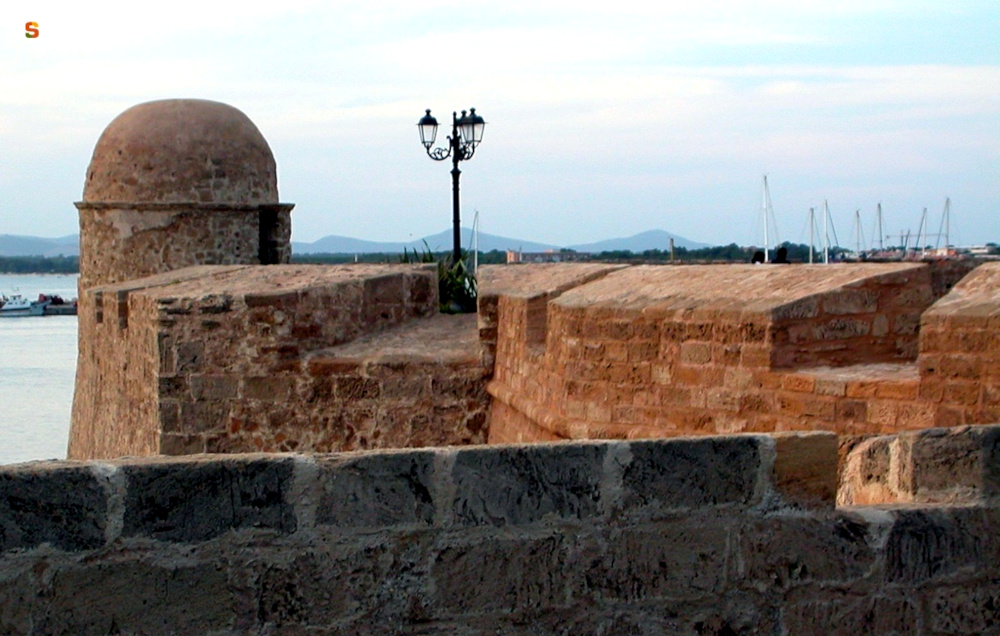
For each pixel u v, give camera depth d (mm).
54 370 51688
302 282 14109
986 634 5066
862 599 4914
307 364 13445
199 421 13461
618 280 10906
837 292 8711
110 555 4227
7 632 4125
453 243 22969
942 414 7512
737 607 4789
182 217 22594
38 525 4152
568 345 10266
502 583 4578
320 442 13477
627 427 9625
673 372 9320
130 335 15391
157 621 4273
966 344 7414
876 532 4930
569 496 4629
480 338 13383
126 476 4234
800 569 4848
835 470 4883
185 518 4293
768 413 8586
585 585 4645
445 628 4535
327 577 4426
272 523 4375
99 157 22891
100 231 22719
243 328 13414
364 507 4461
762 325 8633
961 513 5047
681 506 4727
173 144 22641
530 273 13727
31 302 122375
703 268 10297
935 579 5008
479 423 13453
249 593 4352
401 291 14695
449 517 4531
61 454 27297
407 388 13422
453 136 22672
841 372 8359
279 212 23844
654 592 4711
